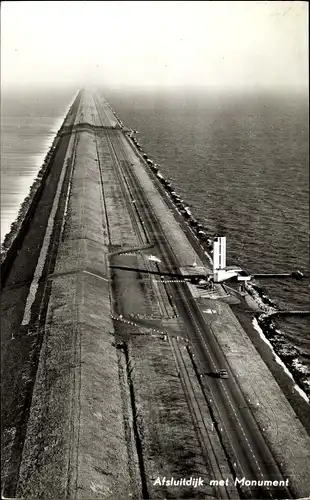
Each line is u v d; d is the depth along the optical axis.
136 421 50.00
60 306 69.38
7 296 76.38
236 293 76.25
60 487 41.34
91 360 57.12
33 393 53.16
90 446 45.38
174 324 66.88
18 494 41.72
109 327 65.81
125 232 102.38
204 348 61.53
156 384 55.00
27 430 48.38
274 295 76.62
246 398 52.97
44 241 96.00
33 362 58.38
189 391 53.84
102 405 51.06
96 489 41.50
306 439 47.97
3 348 62.88
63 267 82.00
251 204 119.69
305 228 103.00
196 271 83.00
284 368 58.75
